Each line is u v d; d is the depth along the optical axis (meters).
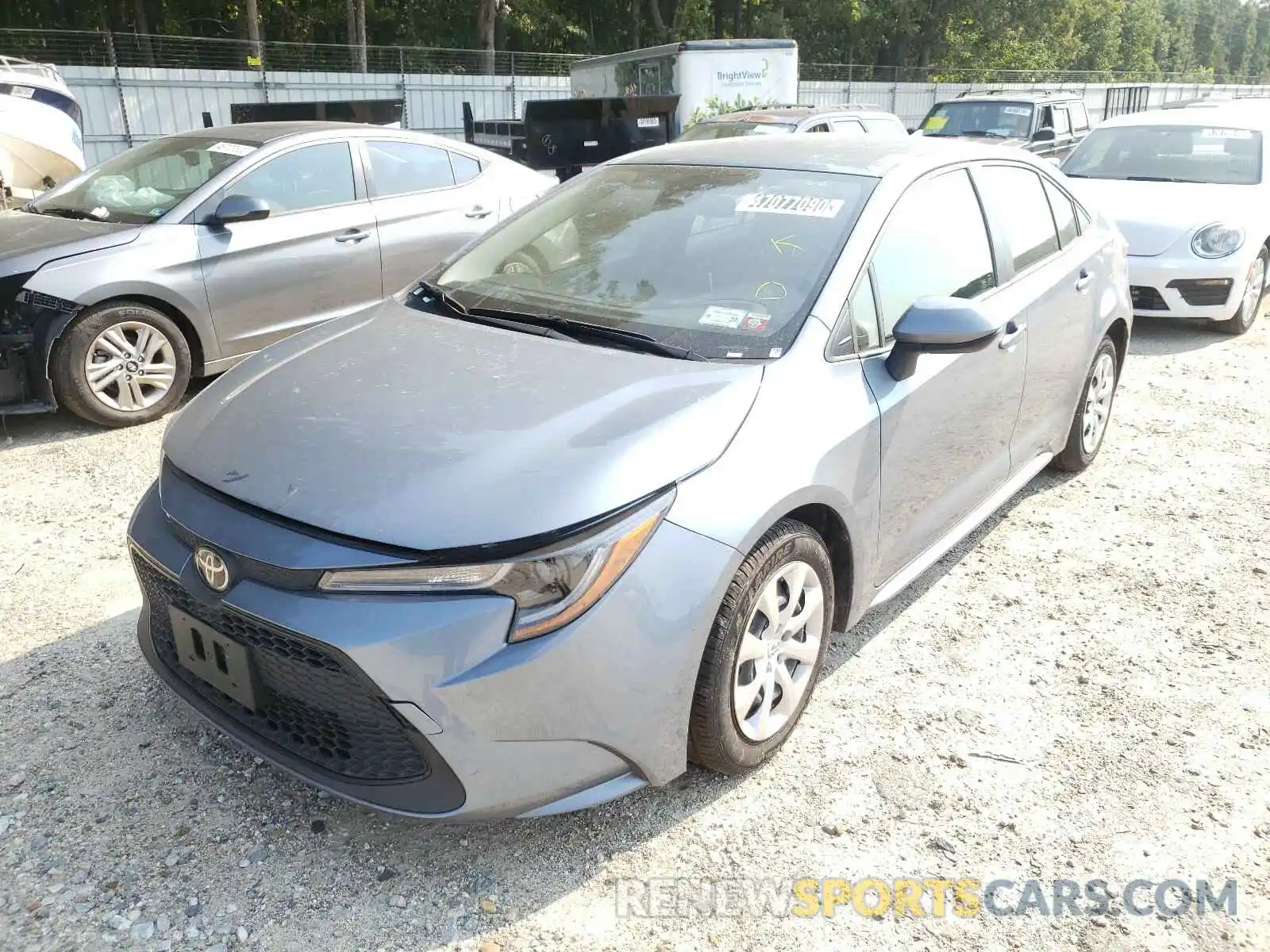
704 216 3.30
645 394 2.54
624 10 35.44
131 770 2.75
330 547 2.17
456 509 2.17
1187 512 4.53
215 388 2.90
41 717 2.97
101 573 3.86
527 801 2.24
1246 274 7.23
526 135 11.17
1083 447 4.76
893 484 3.02
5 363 5.07
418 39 32.41
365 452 2.36
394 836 2.54
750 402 2.58
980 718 3.06
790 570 2.66
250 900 2.33
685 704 2.39
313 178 6.07
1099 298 4.39
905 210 3.24
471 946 2.23
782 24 35.25
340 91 20.39
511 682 2.13
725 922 2.31
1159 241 7.22
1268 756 2.90
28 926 2.24
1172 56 86.75
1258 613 3.69
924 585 3.88
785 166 3.46
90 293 5.12
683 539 2.32
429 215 6.50
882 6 36.62
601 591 2.20
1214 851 2.54
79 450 5.13
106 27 28.33
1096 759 2.88
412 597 2.12
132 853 2.46
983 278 3.55
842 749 2.91
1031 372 3.82
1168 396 6.17
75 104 9.19
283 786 2.71
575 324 2.96
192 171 5.84
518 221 3.70
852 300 2.93
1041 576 3.96
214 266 5.57
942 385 3.18
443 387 2.62
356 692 2.20
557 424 2.42
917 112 28.03
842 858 2.51
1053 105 14.83
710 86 14.50
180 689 2.63
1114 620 3.64
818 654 2.87
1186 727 3.03
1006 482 3.94
